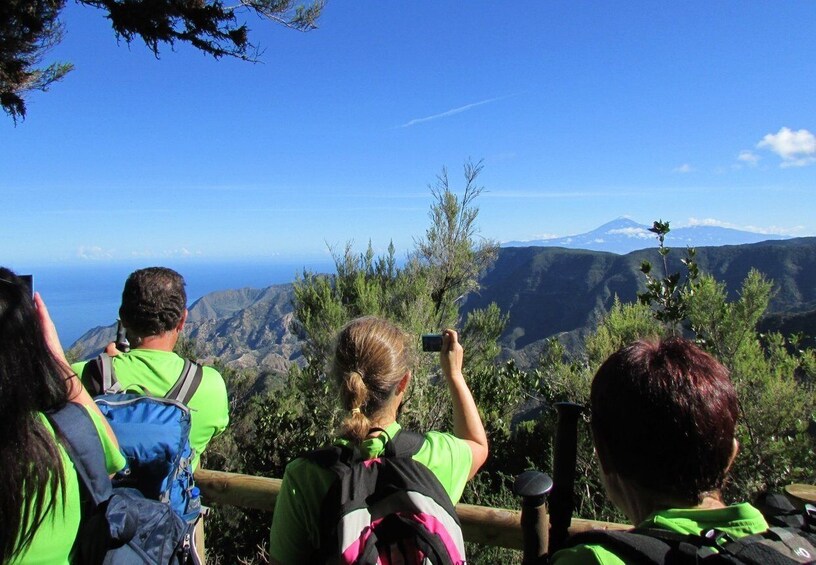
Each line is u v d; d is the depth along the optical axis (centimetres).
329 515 144
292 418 629
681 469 100
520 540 230
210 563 459
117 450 154
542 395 619
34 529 119
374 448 154
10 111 590
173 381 206
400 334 178
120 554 148
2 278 127
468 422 191
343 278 777
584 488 436
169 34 559
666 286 508
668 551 89
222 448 695
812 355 475
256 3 577
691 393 100
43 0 530
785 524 99
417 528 141
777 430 424
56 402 133
